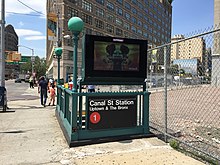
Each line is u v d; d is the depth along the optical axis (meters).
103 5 71.88
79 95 5.62
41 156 4.83
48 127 7.57
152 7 123.06
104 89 19.58
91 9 65.12
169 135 5.79
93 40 5.90
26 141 5.92
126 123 6.09
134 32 98.25
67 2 53.69
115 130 5.96
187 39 5.28
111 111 5.93
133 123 6.18
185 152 5.05
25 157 4.78
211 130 7.05
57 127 7.58
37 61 96.81
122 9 85.69
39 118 9.26
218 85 6.36
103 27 72.25
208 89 12.48
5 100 11.01
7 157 4.78
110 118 5.92
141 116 6.55
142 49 6.39
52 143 5.74
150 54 10.54
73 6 56.22
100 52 5.96
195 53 6.05
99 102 5.81
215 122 8.20
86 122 5.70
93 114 5.75
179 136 6.27
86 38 5.84
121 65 6.18
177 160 4.54
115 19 80.31
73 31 5.60
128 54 6.24
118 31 82.94
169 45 6.61
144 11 110.31
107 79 6.10
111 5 77.25
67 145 5.57
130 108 6.15
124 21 87.56
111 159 4.60
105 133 5.86
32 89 31.69
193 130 7.01
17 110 11.48
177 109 11.34
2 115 9.96
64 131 6.42
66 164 4.39
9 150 5.22
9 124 8.05
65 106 6.91
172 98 15.06
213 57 5.53
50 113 10.59
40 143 5.75
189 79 8.12
